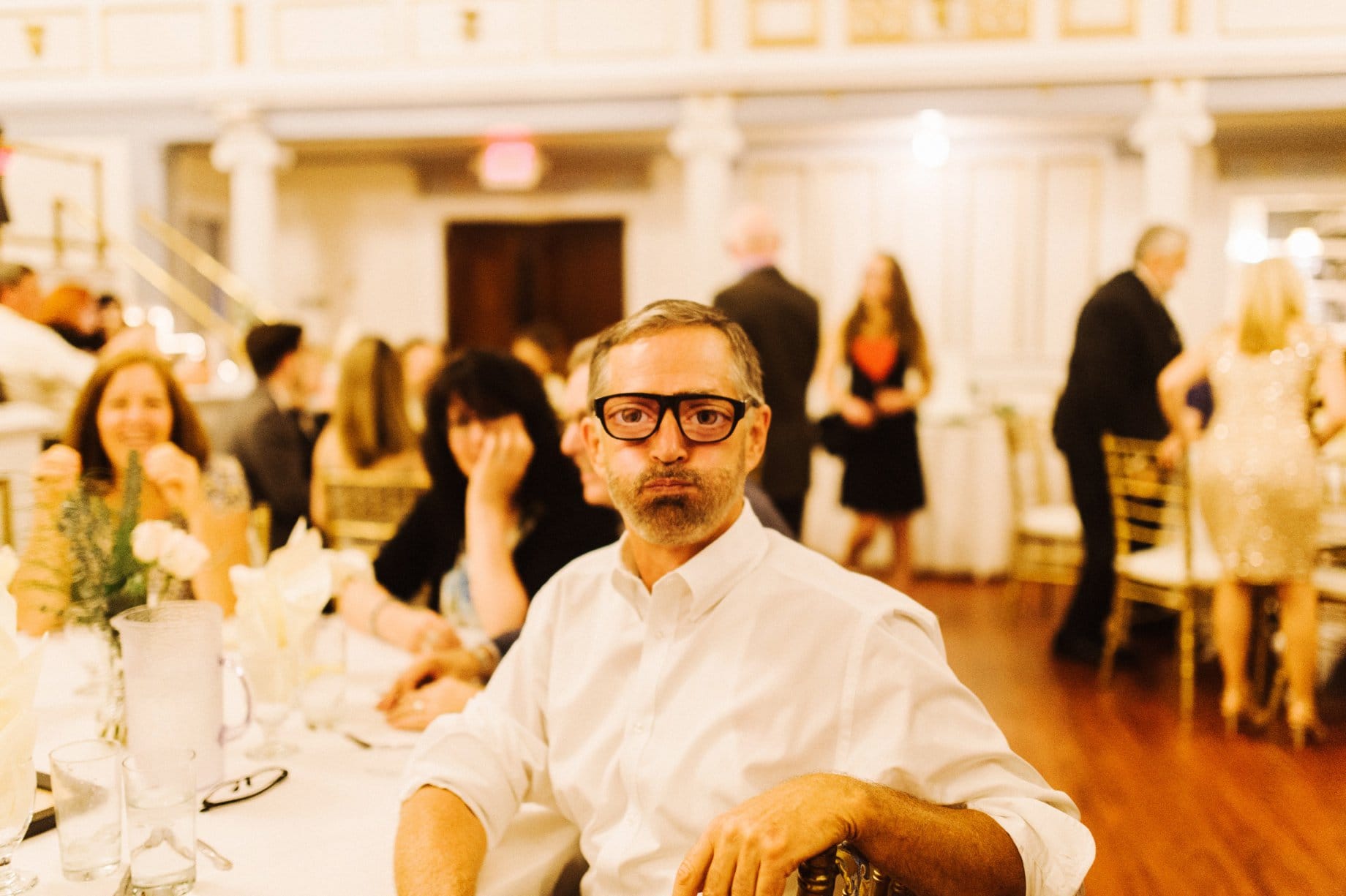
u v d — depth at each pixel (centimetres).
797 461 371
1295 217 703
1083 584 402
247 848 110
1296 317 312
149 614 122
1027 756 311
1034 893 94
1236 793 284
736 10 655
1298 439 313
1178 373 344
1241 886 235
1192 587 350
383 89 689
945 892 92
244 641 140
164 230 729
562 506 189
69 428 212
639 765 110
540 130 680
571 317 880
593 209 844
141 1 721
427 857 105
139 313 691
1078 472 391
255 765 133
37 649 104
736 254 372
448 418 186
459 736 120
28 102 729
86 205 741
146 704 117
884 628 106
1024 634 446
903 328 481
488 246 880
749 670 109
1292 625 318
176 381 218
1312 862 245
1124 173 710
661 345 110
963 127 702
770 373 363
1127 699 362
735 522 116
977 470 550
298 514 328
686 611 113
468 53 690
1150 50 617
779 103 651
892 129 714
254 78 707
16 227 746
